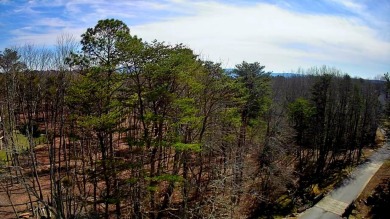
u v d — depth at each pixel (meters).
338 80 58.97
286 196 36.19
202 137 27.05
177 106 22.88
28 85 32.41
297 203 35.34
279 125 37.75
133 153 23.62
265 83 34.94
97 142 27.73
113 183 24.92
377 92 64.56
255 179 34.78
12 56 28.17
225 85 26.48
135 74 21.30
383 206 32.94
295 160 45.69
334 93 51.66
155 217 24.19
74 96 20.56
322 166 46.53
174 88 23.97
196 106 26.58
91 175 24.08
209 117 27.36
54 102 28.77
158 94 21.05
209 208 24.64
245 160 31.33
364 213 32.91
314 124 46.25
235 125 29.91
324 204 35.88
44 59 29.69
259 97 34.19
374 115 60.03
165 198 25.88
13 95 28.91
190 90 25.23
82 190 26.98
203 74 26.05
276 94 54.28
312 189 39.88
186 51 24.45
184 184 25.45
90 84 19.59
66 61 20.64
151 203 24.22
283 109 43.31
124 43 19.73
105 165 21.56
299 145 44.16
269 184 34.81
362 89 60.69
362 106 54.22
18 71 29.42
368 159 52.53
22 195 26.78
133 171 22.80
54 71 28.70
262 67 35.03
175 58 21.31
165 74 21.50
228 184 26.08
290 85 74.44
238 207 28.77
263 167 33.50
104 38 20.12
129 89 22.14
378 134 69.12
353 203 34.91
